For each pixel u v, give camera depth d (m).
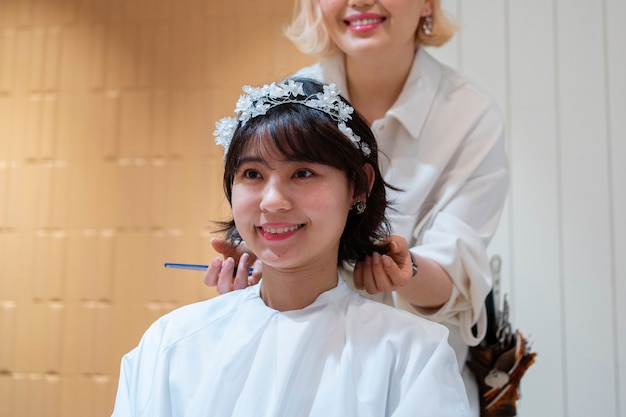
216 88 2.21
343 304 1.06
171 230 2.20
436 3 1.53
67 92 2.30
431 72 1.52
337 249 1.09
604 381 1.90
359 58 1.45
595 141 1.97
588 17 2.00
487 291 1.36
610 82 1.97
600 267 1.94
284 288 1.06
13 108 2.32
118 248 2.23
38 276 2.26
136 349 1.10
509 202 1.99
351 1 1.38
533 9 2.03
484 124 1.48
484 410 1.49
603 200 1.95
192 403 0.97
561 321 1.94
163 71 2.25
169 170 2.22
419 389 0.91
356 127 1.09
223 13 2.22
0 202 2.31
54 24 2.32
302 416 0.95
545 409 1.92
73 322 2.23
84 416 2.19
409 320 1.01
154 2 2.27
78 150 2.28
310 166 0.99
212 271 1.24
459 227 1.38
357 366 0.96
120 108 2.27
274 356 0.99
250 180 1.02
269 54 2.18
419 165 1.46
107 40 2.29
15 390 2.24
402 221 1.44
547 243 1.97
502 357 1.46
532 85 2.01
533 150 1.99
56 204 2.28
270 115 1.01
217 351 1.03
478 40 2.05
